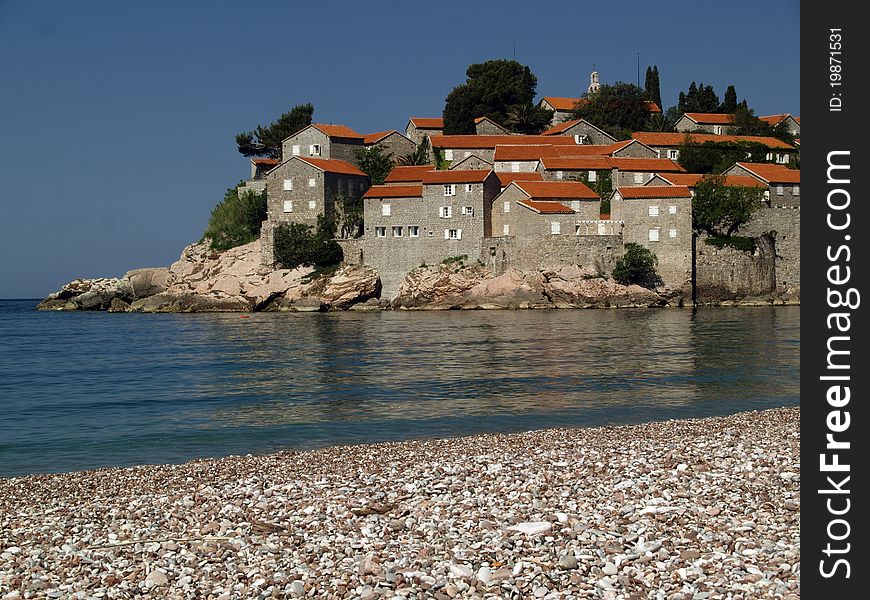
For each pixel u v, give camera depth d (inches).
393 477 1302.9
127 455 1724.9
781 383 2511.1
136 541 1031.0
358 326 4776.1
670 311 5369.1
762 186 6063.0
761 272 5876.0
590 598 828.6
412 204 5979.3
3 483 1379.2
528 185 5856.3
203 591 876.0
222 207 7091.5
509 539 974.4
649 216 5679.1
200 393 2532.0
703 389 2421.3
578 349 3442.4
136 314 6648.6
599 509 1078.4
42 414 2220.7
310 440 1828.2
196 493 1251.8
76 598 867.4
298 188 6446.9
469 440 1646.2
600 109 7834.6
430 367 3002.0
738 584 847.7
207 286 6545.3
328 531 1041.5
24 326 5620.1
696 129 7623.0
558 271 5639.8
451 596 841.5
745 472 1243.2
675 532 983.6
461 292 5762.8
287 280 6205.7
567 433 1686.8
